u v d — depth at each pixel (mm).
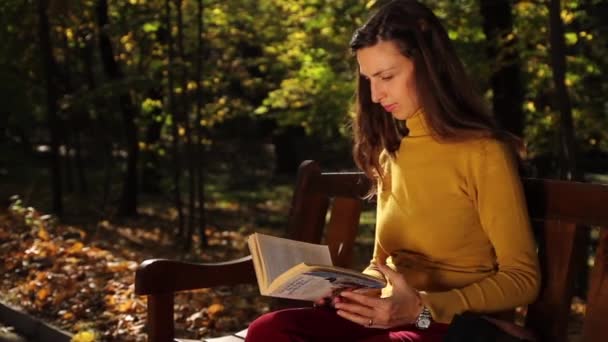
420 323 2309
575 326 5598
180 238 11742
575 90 8422
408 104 2502
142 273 2865
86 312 5586
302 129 21047
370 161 2738
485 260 2455
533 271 2318
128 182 13672
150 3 11320
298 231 3332
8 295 6188
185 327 5297
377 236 2678
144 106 12969
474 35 7859
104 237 11086
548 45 8000
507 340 2229
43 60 12477
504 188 2354
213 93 13148
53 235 8625
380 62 2467
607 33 8289
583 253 2492
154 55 12297
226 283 3061
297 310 2512
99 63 15797
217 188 19109
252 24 12156
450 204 2438
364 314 2279
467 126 2398
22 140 22531
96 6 12078
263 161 22922
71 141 18078
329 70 9773
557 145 8477
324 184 3301
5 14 12406
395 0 2494
